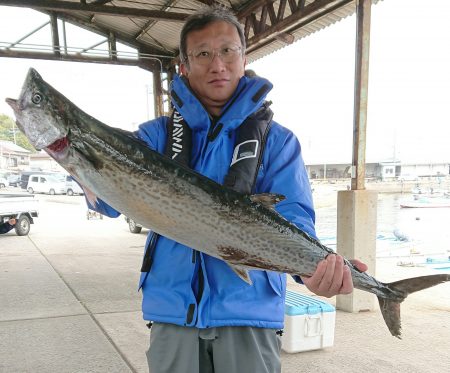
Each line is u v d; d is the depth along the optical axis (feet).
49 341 14.08
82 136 5.80
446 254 34.63
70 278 23.27
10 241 39.22
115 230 49.26
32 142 5.77
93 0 35.81
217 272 5.87
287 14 28.04
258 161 6.07
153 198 5.85
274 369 6.01
